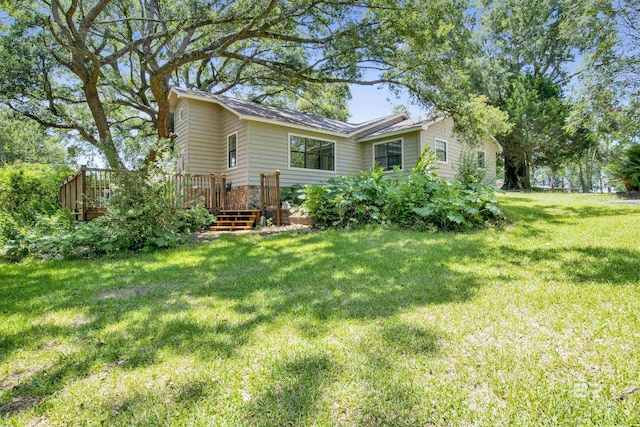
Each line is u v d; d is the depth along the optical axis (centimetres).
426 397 160
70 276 419
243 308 284
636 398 152
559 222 639
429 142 1269
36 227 613
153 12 1277
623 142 1112
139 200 597
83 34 1012
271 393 167
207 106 1204
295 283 350
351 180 798
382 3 907
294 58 1426
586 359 184
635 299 257
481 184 776
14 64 1142
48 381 186
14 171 1026
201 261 481
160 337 234
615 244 428
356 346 209
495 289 300
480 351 198
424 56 969
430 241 525
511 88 1919
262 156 1105
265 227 861
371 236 594
